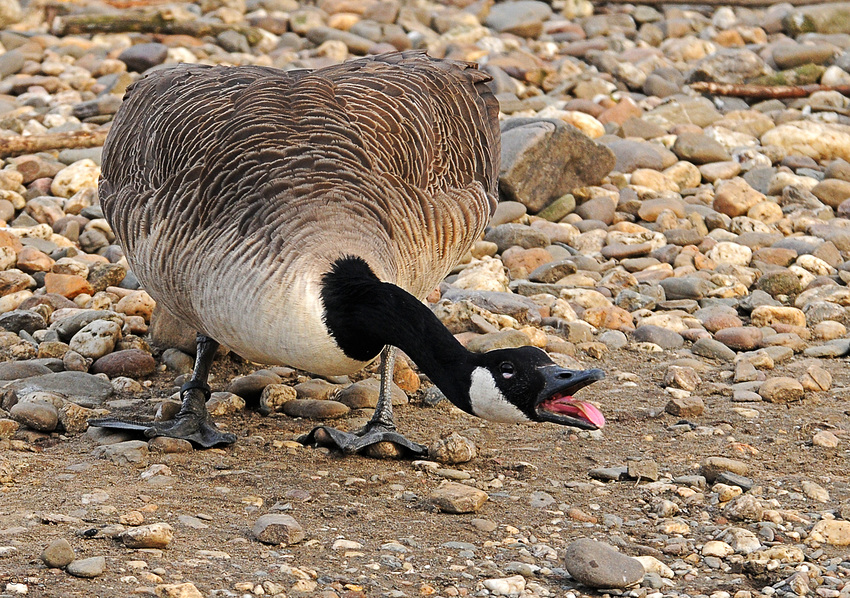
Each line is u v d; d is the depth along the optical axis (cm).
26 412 1066
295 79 1120
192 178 973
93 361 1279
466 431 1138
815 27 2986
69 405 1095
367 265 909
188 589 719
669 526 888
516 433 1134
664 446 1094
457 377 859
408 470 1017
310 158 969
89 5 2873
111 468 979
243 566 777
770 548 841
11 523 826
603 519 910
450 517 905
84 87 2362
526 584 779
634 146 2055
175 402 1133
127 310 1404
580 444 1101
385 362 1108
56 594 709
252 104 1036
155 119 1071
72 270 1502
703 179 2036
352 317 879
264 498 924
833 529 875
